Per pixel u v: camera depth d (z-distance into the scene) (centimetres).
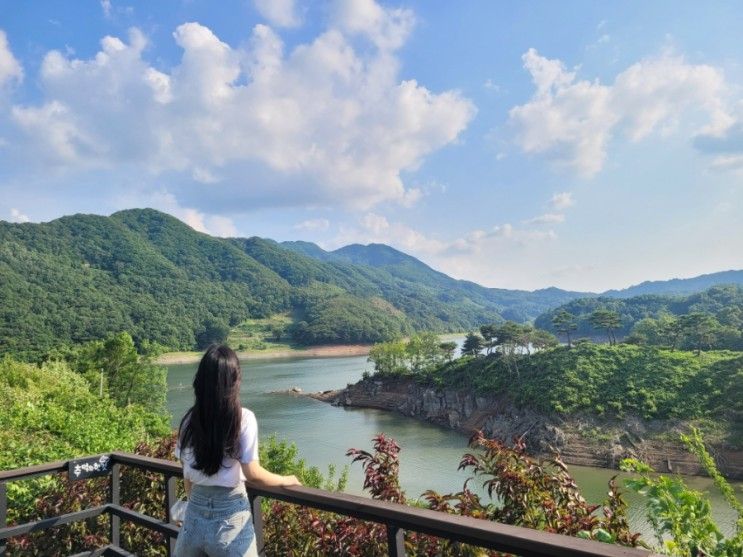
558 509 302
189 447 232
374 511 203
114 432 1080
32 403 1102
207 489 231
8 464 733
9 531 328
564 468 325
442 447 5812
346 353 18312
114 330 15162
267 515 397
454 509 326
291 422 7150
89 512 359
